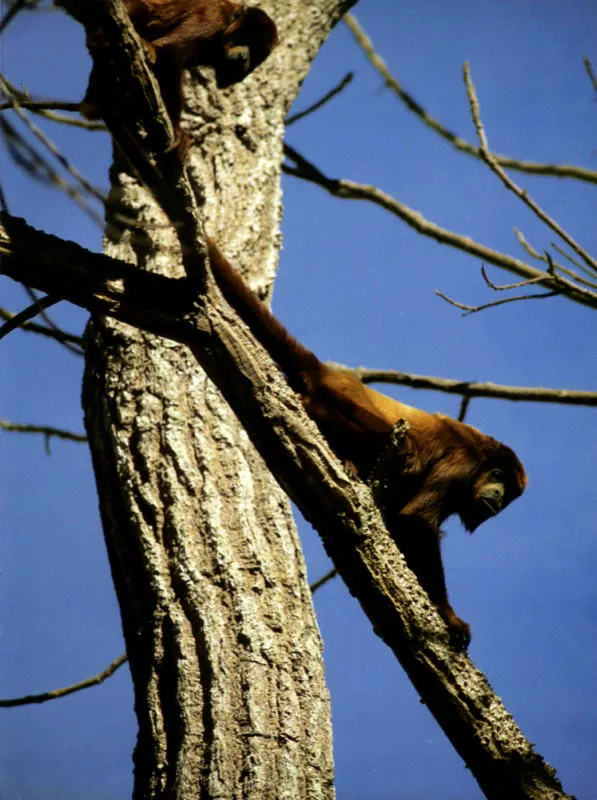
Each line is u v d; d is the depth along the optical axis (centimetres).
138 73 730
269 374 860
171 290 849
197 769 912
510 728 843
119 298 839
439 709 845
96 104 766
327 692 1009
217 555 1025
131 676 1019
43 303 841
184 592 1002
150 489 1063
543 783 823
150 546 1031
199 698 948
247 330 865
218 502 1062
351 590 870
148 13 1079
